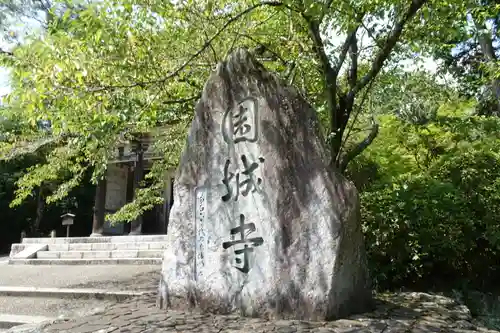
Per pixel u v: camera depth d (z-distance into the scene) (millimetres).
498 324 5184
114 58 5574
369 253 6633
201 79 7504
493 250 6984
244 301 4820
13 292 8656
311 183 4711
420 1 5605
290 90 5113
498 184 6902
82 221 26344
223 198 5293
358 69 8539
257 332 4027
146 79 6227
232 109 5453
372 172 8875
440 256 6805
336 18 7012
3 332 5168
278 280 4645
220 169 5410
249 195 5090
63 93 5258
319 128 4906
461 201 6766
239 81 5441
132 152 20188
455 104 10625
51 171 9344
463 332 4023
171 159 9266
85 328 4672
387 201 6809
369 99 8719
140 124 8000
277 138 5031
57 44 5207
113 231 24594
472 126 7887
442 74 9766
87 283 9211
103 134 6895
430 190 6785
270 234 4820
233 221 5148
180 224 5578
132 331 4348
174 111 8078
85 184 24625
